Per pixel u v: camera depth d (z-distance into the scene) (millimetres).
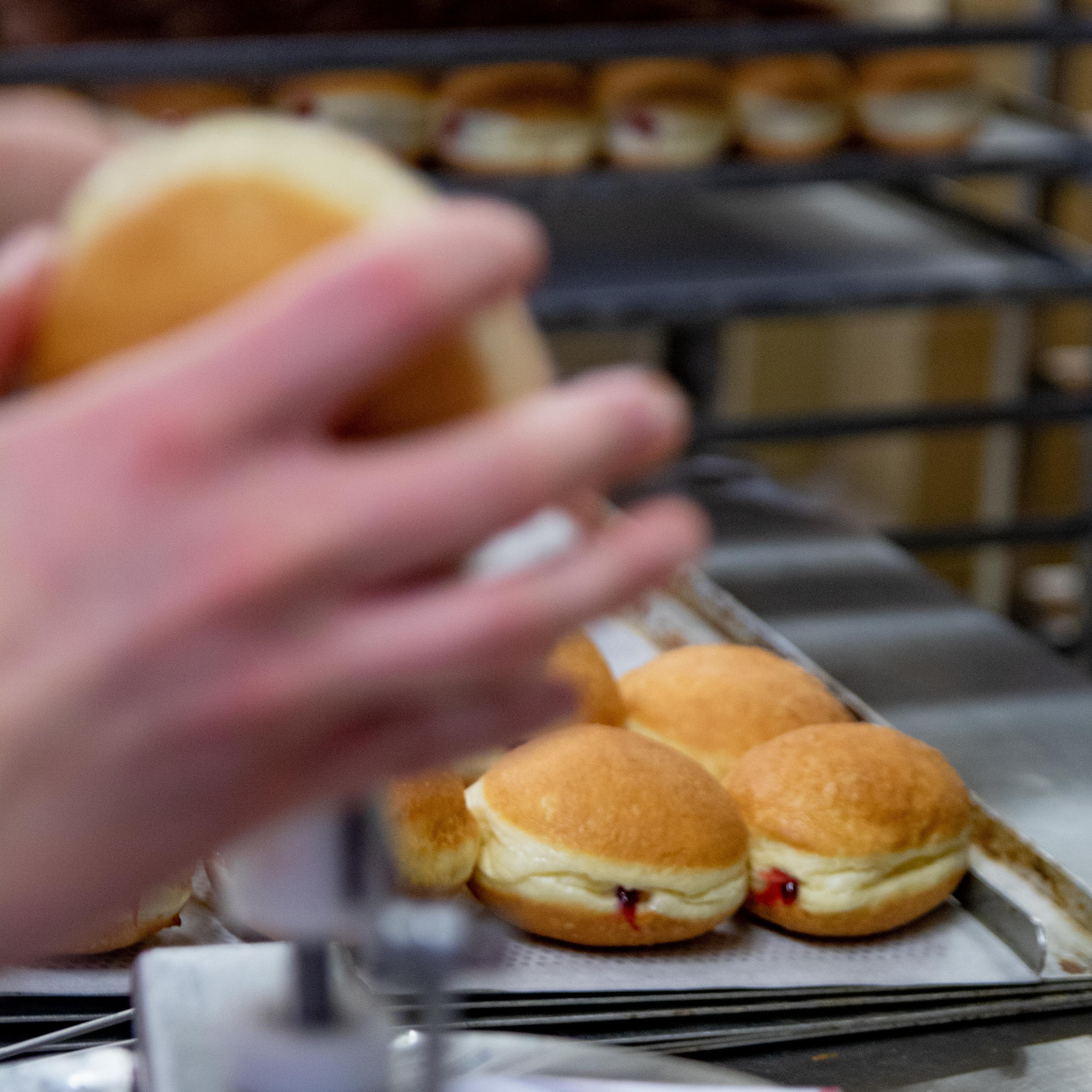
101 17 2002
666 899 1506
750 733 1586
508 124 2135
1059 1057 1421
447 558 431
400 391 471
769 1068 1386
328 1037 703
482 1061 1096
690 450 2141
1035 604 2600
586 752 1533
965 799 1554
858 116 2201
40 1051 1268
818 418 2162
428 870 1506
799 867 1521
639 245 2232
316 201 503
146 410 396
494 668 438
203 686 409
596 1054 1124
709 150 2176
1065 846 1593
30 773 405
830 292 2111
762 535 1898
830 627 1782
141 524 397
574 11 2059
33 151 606
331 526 401
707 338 2178
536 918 1507
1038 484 2600
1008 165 2166
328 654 415
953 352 2652
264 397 400
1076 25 2053
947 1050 1428
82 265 507
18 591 395
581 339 2799
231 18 2008
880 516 2805
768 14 2094
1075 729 1686
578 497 473
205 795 433
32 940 446
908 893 1521
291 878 640
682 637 1708
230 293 495
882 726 1584
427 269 396
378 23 2031
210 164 514
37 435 400
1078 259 2188
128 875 443
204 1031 909
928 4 2520
